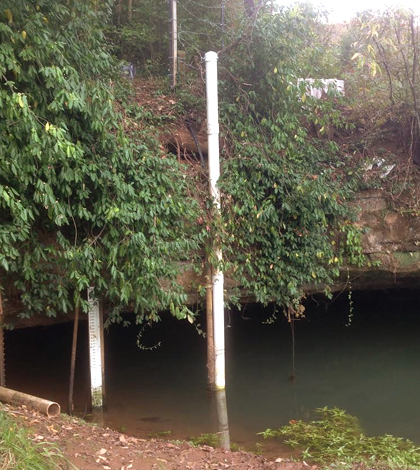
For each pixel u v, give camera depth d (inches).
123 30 417.7
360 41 359.6
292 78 308.8
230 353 390.6
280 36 307.3
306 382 336.5
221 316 293.9
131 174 251.8
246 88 318.3
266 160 299.3
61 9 235.6
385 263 341.7
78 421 219.9
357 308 451.2
